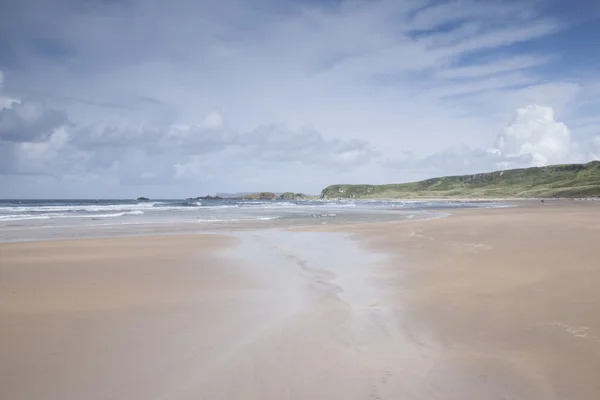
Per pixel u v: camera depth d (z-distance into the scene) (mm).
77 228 24172
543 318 6172
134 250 14516
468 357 4945
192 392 4168
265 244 16438
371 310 6992
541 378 4375
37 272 10406
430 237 17188
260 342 5539
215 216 37281
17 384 4340
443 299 7438
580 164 181250
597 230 17750
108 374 4578
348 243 16469
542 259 10703
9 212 44000
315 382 4375
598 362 4695
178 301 7656
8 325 6207
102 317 6633
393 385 4297
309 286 8938
